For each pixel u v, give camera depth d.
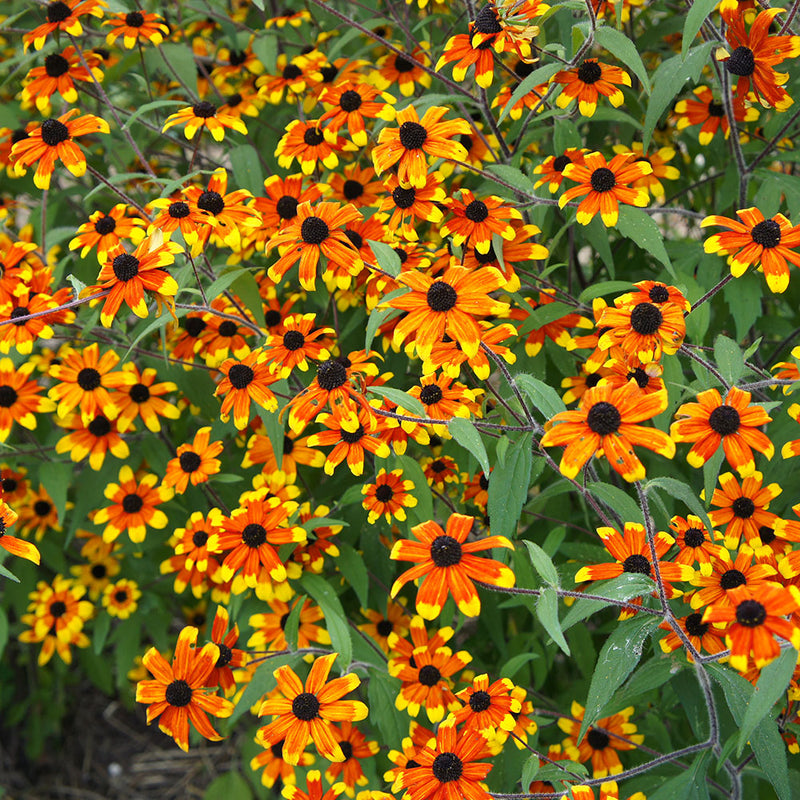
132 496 0.85
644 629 0.63
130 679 1.18
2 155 0.96
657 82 0.72
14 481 0.93
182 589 0.86
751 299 0.76
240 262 0.88
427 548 0.62
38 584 1.01
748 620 0.56
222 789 1.09
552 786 0.76
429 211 0.75
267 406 0.75
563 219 0.88
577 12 0.82
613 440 0.59
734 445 0.62
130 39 0.88
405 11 0.93
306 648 0.74
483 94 0.78
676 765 0.77
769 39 0.73
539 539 0.86
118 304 0.69
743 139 0.87
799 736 0.70
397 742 0.75
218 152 1.21
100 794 1.22
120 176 0.81
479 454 0.63
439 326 0.65
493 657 0.94
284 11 1.05
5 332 0.78
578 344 0.78
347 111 0.81
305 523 0.77
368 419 0.71
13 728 1.28
